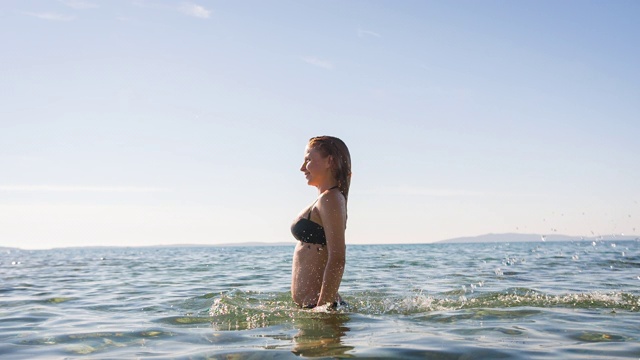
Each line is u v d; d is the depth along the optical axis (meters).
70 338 2.90
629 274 7.71
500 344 2.52
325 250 3.66
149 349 2.54
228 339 2.73
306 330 2.95
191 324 3.30
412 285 6.03
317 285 3.64
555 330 2.93
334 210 3.49
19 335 3.03
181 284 6.91
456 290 5.30
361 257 17.47
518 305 4.00
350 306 3.87
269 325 3.14
